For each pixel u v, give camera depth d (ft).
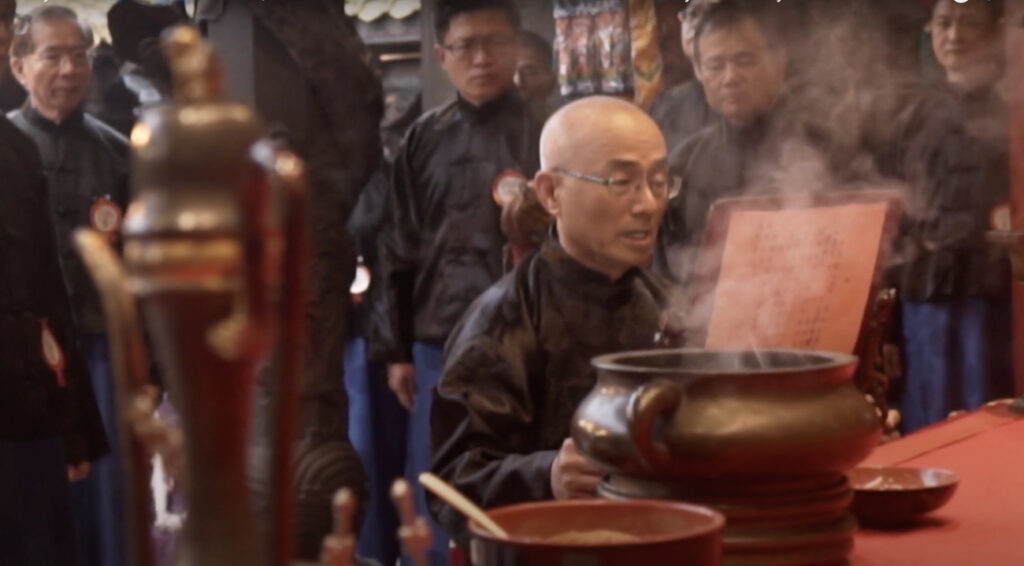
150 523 1.62
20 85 10.92
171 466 1.66
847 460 2.98
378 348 9.60
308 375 4.16
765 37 7.65
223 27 4.46
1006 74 9.09
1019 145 9.16
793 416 2.87
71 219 9.61
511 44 9.25
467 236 9.24
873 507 3.71
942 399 9.57
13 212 7.97
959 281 9.35
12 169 8.02
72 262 9.57
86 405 8.49
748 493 2.95
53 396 8.14
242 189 1.47
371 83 4.71
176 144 1.45
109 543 9.44
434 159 9.34
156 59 4.75
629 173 4.66
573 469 3.85
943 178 9.12
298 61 4.46
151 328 1.59
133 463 1.59
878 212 4.27
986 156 9.14
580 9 9.91
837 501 3.04
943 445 4.91
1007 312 9.37
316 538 4.06
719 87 7.47
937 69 9.12
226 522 1.59
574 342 4.69
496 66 9.16
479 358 4.62
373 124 4.74
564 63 9.98
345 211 4.57
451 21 9.29
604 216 4.64
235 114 1.47
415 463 9.47
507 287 4.78
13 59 9.84
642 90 9.79
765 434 2.85
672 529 2.72
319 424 4.14
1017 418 5.38
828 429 2.90
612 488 3.15
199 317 1.48
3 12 8.09
